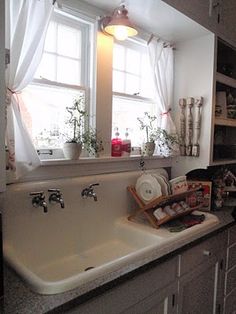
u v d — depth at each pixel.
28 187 1.31
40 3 1.29
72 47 1.62
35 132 1.49
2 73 0.86
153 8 1.57
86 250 1.57
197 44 2.02
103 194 1.66
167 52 2.07
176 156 2.15
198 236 1.47
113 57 1.84
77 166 1.57
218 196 2.07
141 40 1.94
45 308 0.82
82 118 1.64
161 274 1.23
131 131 2.02
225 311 1.86
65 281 0.93
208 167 2.14
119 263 1.08
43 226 1.37
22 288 0.93
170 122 2.07
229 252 1.83
